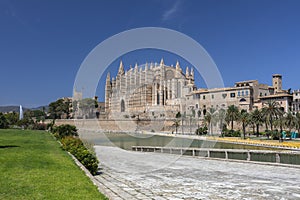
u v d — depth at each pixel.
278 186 13.65
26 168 13.45
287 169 19.34
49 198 8.49
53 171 13.01
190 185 13.77
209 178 15.84
